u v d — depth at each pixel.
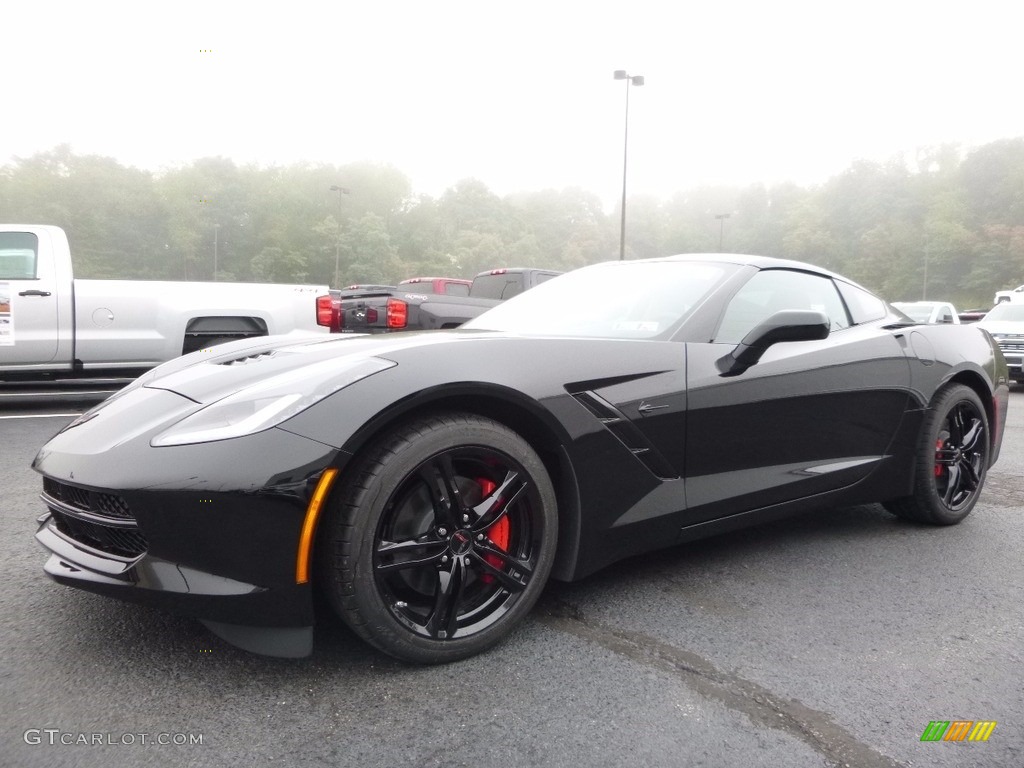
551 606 2.32
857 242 119.38
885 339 3.12
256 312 7.02
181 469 1.66
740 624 2.23
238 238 110.38
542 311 2.97
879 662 2.01
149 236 102.88
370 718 1.65
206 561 1.67
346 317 8.97
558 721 1.66
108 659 1.90
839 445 2.87
